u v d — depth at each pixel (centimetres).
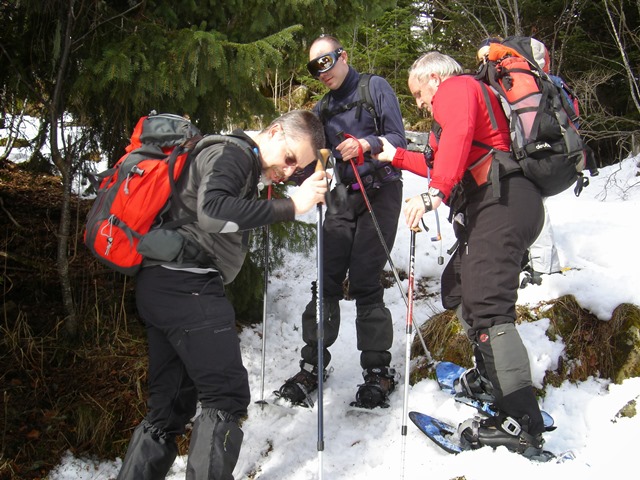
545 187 260
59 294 368
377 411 319
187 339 231
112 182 237
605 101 791
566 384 323
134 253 229
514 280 260
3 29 324
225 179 221
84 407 301
